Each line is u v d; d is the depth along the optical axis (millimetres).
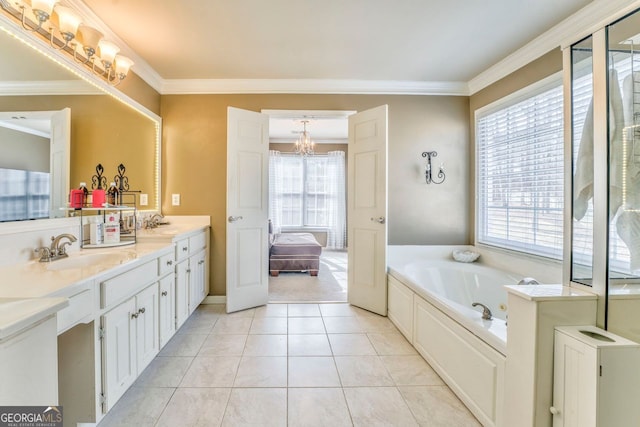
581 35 1296
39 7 1419
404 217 3270
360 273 3066
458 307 1782
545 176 2383
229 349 2195
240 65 2770
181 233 2322
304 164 6680
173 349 2191
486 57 2660
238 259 2936
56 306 800
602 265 1204
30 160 1514
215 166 3146
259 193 3078
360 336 2432
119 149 2363
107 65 1986
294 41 2367
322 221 6715
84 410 1274
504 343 1355
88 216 1936
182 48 2457
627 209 1203
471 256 3115
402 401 1648
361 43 2408
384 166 2830
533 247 2504
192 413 1537
